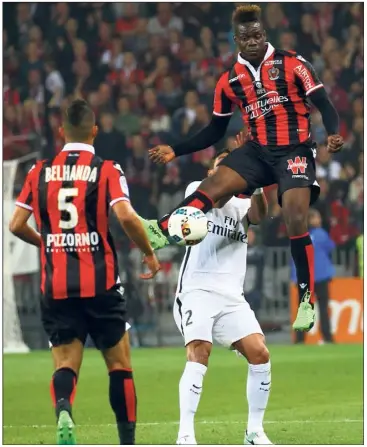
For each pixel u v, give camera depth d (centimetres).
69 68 7269
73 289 2131
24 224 2202
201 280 2461
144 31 7556
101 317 2162
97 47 7369
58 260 2144
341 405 3466
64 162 2164
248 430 2492
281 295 5878
